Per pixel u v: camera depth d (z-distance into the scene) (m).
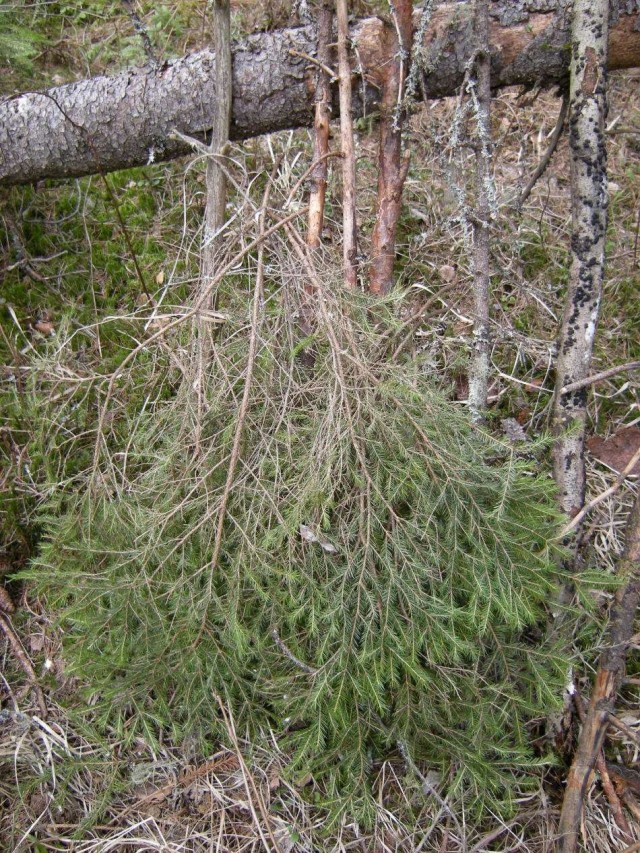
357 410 1.61
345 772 1.74
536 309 2.54
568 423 1.91
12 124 2.31
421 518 1.64
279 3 2.82
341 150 2.13
